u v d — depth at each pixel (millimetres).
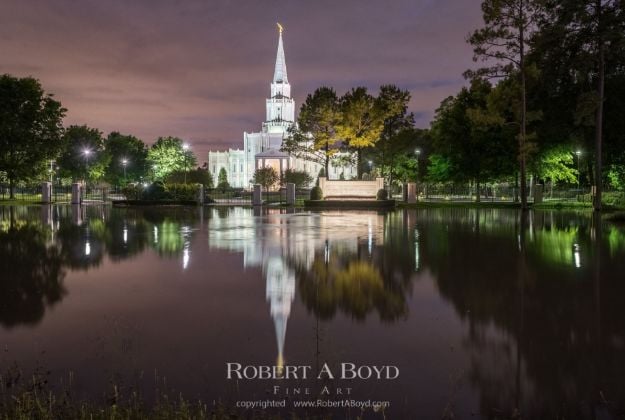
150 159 91375
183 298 7934
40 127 57250
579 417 4020
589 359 5191
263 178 72938
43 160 57250
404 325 6438
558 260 11805
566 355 5312
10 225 23203
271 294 8227
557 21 34656
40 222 25312
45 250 13906
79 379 4754
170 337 5945
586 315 6863
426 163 67688
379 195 44375
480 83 35469
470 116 35562
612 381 4645
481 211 35812
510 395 4387
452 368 4984
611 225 21938
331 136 50344
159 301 7734
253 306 7418
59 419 3975
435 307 7352
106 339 5879
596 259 11953
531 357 5266
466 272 10219
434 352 5430
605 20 33125
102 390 4520
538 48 36594
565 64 37875
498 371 4898
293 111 140000
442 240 16203
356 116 47938
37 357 5305
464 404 4238
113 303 7613
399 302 7660
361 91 49750
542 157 44062
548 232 18781
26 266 11125
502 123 35438
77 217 29672
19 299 7891
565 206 39469
